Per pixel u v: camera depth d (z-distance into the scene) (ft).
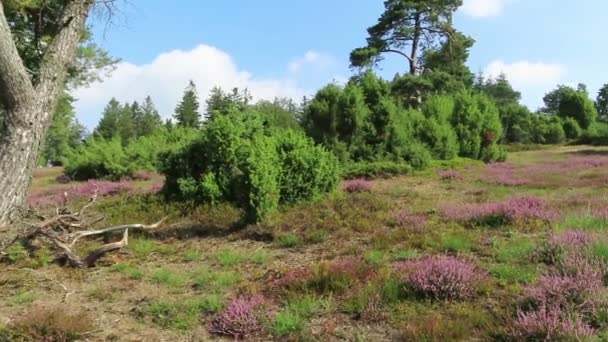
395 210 37.06
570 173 62.39
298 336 16.92
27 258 27.89
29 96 29.63
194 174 41.60
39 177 108.78
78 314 19.45
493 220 31.27
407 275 20.34
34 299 21.86
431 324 16.30
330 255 26.16
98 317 19.70
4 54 28.37
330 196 40.63
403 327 16.79
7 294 22.72
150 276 24.62
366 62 150.92
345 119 70.18
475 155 85.97
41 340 17.30
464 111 87.86
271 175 33.81
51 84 31.40
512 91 308.81
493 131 87.76
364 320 17.75
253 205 32.83
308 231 30.86
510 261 22.67
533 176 59.77
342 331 17.16
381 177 63.93
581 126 211.00
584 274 17.95
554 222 29.09
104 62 84.53
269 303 19.58
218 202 39.06
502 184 53.93
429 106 92.17
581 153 111.24
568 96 214.69
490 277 20.54
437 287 18.98
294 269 22.84
